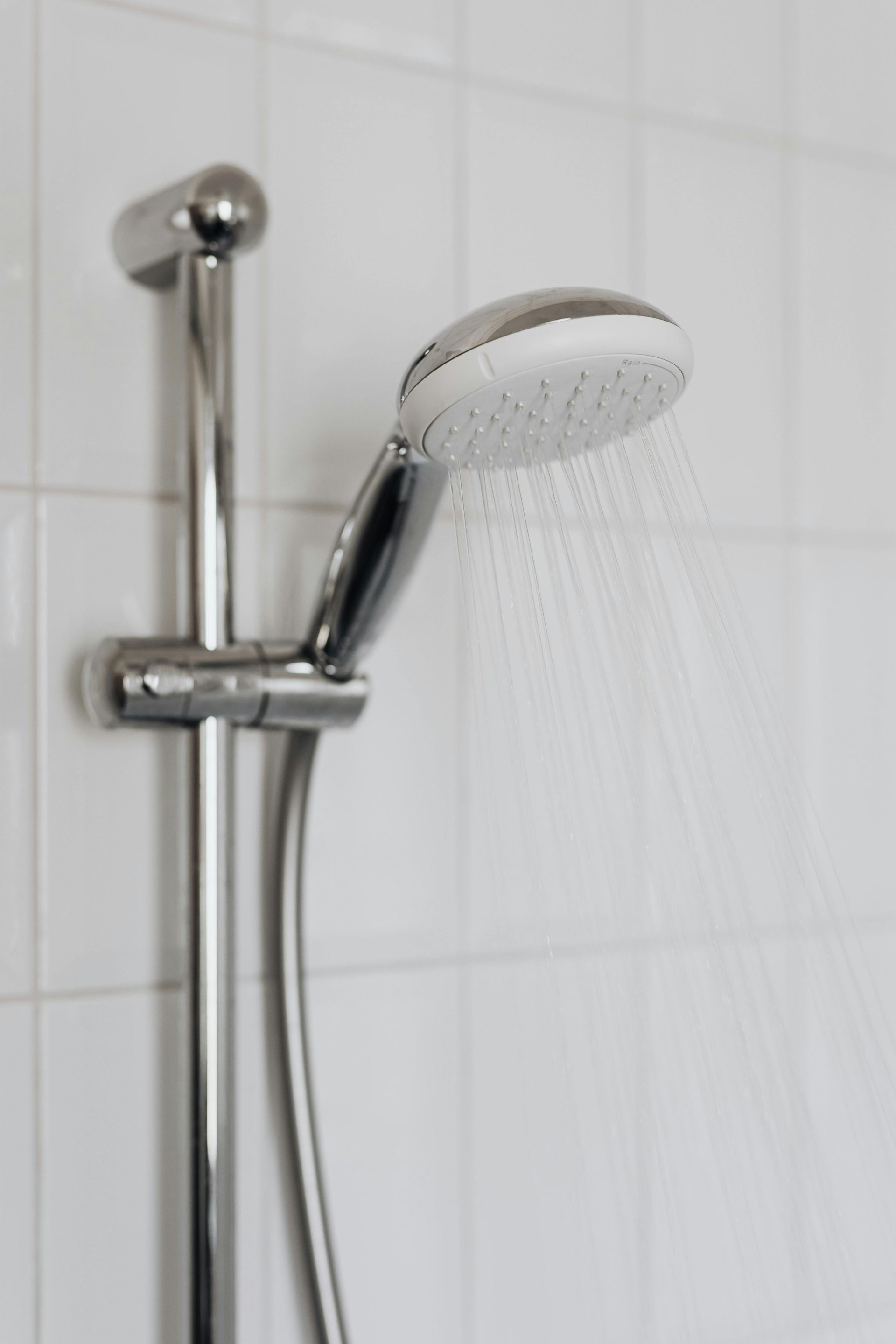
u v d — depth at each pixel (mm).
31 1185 618
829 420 874
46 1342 617
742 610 720
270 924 656
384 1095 705
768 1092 816
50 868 629
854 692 875
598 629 771
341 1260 689
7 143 627
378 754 712
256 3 691
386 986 708
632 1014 773
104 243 648
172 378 664
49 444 635
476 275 752
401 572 582
